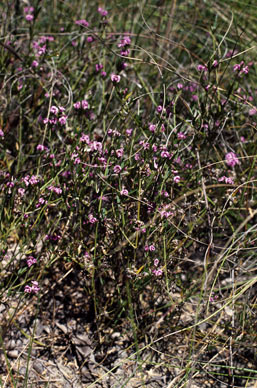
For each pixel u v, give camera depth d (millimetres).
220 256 2225
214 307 2508
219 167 2748
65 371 2301
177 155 2496
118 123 2707
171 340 2430
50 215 2562
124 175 2346
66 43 3277
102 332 2434
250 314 2381
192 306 2586
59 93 2885
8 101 2830
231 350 2248
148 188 2320
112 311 2383
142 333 2385
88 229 2375
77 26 3611
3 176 2514
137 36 3205
